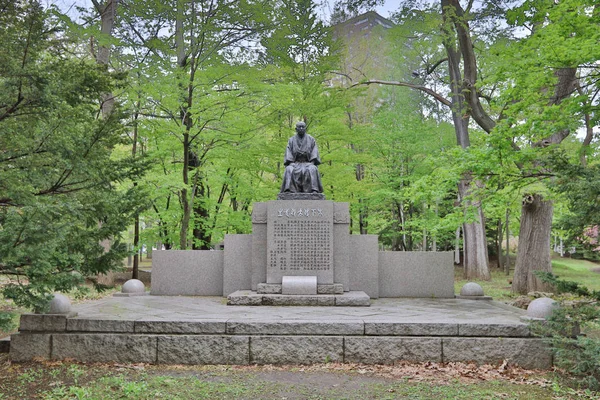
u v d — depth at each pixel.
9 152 5.64
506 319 8.26
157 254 13.31
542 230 17.14
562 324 6.81
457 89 19.45
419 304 11.12
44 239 5.37
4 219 5.47
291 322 7.80
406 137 23.12
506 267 27.59
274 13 15.48
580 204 6.20
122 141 6.53
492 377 6.95
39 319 7.90
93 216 6.24
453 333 7.68
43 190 6.11
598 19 9.16
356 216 26.66
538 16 10.03
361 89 17.47
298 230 11.88
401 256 13.13
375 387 6.43
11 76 5.26
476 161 10.71
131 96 14.54
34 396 5.96
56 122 5.68
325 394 6.13
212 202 18.95
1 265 5.75
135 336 7.70
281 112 16.28
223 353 7.59
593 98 9.84
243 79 14.88
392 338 7.59
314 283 11.23
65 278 5.84
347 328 7.74
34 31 5.50
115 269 6.44
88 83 6.02
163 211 17.69
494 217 27.03
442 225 18.92
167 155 17.14
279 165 19.12
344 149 19.02
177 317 8.40
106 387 6.25
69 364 7.49
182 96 14.98
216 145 16.69
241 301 10.68
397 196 22.94
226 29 14.92
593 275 27.09
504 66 10.38
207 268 13.26
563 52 9.05
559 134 15.45
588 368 6.59
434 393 6.18
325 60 17.09
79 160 5.81
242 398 5.98
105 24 16.66
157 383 6.49
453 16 16.50
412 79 25.12
